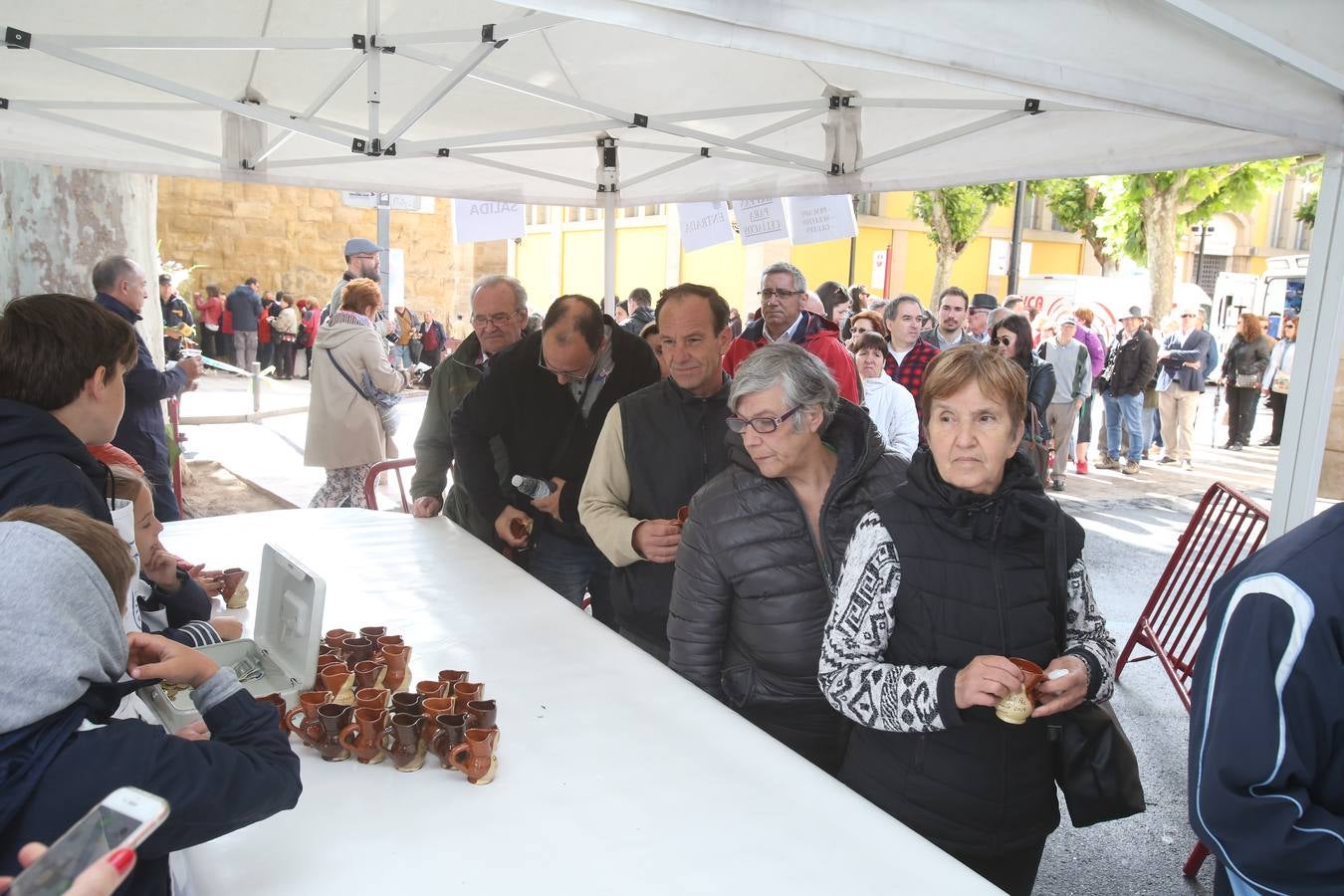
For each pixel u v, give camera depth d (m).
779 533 1.86
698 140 4.50
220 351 16.34
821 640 1.87
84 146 4.23
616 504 2.56
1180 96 2.27
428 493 3.31
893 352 6.03
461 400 3.30
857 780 1.66
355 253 5.89
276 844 1.31
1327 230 2.67
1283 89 2.46
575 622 2.23
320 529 3.07
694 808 1.43
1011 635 1.51
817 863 1.30
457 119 4.51
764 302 4.54
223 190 18.55
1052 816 1.61
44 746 0.90
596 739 1.65
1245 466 10.48
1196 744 1.25
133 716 1.36
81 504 1.34
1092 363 9.97
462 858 1.29
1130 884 2.69
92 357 1.50
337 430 5.11
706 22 1.53
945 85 3.83
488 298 3.31
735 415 1.84
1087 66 2.06
